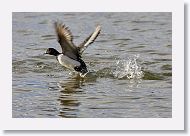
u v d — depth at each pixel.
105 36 23.75
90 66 18.70
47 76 17.47
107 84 16.42
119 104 14.35
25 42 22.80
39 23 26.12
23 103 14.53
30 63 19.20
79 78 17.19
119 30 24.86
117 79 17.06
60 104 14.40
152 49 21.48
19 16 27.38
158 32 24.55
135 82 16.64
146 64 18.97
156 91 15.55
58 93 15.45
